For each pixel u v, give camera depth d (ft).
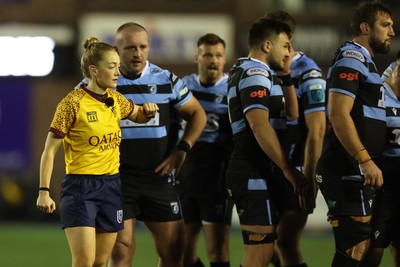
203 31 226.38
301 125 84.23
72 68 231.30
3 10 230.48
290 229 85.71
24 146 234.79
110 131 72.08
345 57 71.92
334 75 71.77
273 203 74.38
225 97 92.12
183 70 227.20
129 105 74.79
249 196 73.97
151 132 79.00
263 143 71.77
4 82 233.35
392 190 77.00
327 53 218.18
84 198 70.95
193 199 92.17
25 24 230.89
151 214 79.82
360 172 72.08
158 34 227.40
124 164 78.84
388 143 76.79
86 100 71.15
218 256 90.99
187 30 226.58
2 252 140.26
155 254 135.85
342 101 70.59
